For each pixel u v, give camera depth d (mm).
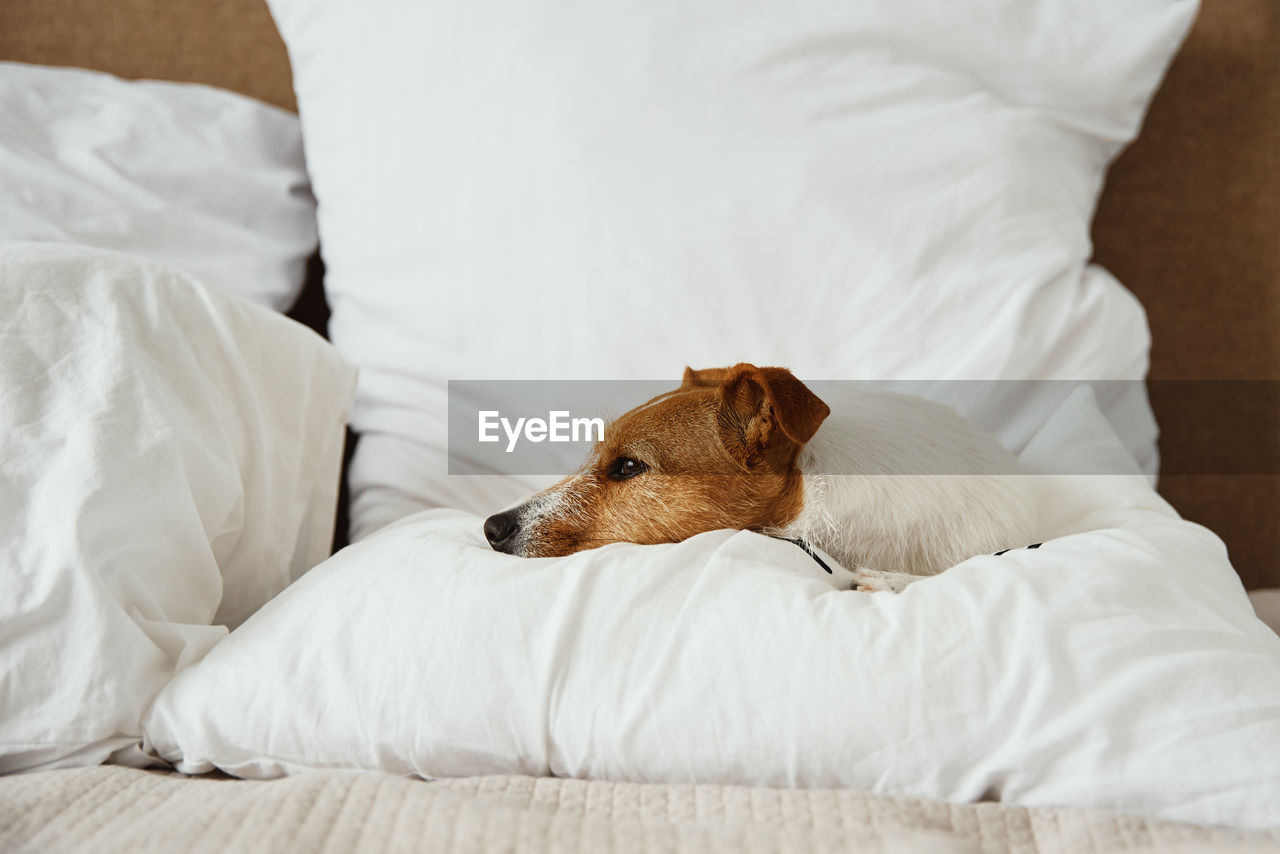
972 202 1506
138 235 1578
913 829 691
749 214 1475
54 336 1001
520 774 842
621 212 1475
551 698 829
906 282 1471
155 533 956
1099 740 742
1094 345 1529
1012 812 734
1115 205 1988
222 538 1110
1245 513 1980
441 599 893
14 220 1488
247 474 1145
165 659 937
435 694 840
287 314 1913
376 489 1531
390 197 1577
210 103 1840
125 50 2061
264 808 729
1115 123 1711
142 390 992
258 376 1182
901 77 1559
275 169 1827
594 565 897
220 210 1728
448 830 701
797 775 786
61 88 1748
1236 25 1957
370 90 1604
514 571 913
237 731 867
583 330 1462
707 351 1454
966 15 1605
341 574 971
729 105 1511
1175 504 1998
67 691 863
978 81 1627
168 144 1715
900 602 836
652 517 1024
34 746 866
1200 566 965
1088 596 823
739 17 1558
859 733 772
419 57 1572
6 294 1000
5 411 938
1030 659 777
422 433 1519
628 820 733
